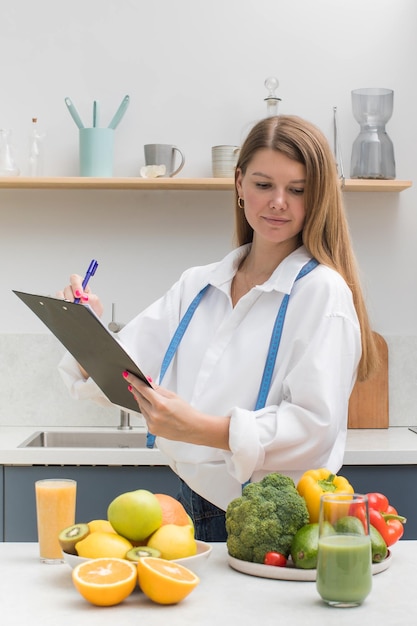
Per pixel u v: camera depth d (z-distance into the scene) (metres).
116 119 3.42
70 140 3.51
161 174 3.33
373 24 3.52
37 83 3.51
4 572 1.51
